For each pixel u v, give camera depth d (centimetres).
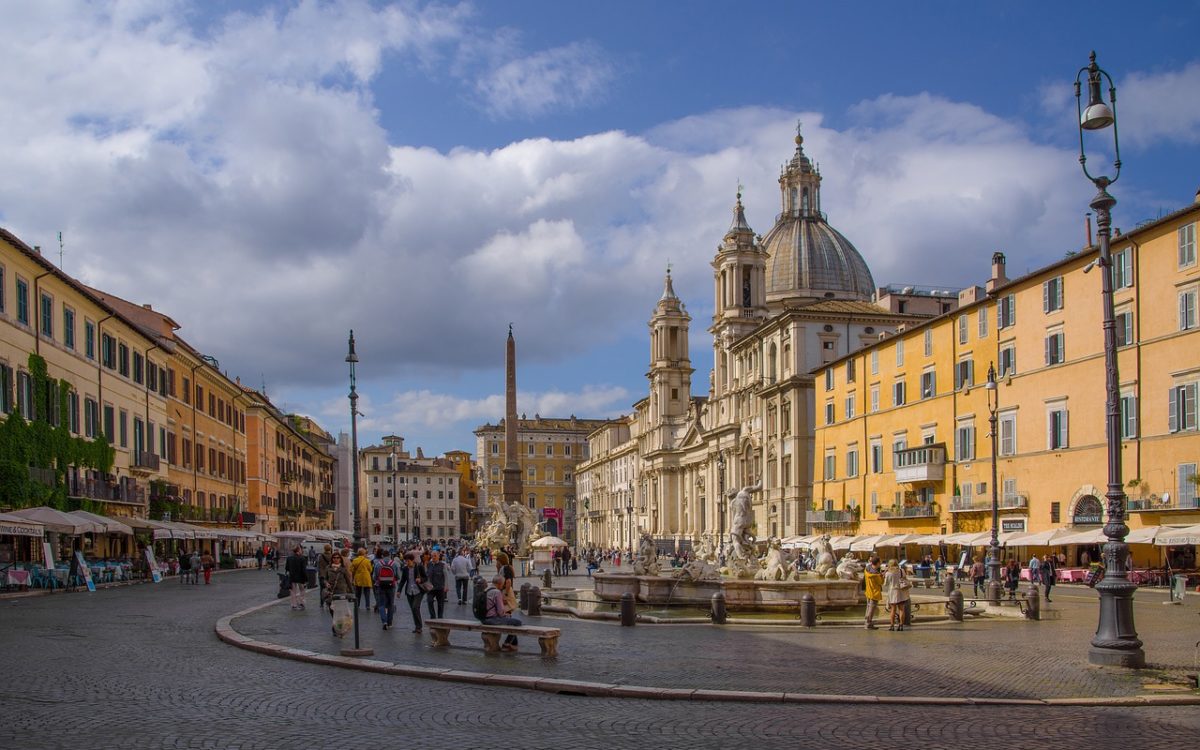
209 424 8162
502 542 10081
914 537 7150
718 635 2830
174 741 1338
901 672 2050
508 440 10688
